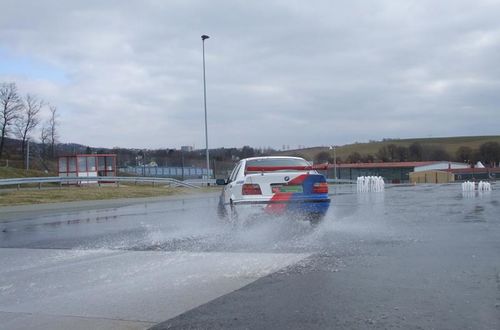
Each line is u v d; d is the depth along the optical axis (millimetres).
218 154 59094
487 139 136750
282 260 5957
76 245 7809
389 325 3801
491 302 4199
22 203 22109
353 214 9469
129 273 5715
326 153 95375
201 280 5289
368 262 5691
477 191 18109
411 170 83938
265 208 9773
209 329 3939
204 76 38312
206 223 9242
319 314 4113
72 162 39000
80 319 4316
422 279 4926
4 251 7578
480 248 6180
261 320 4059
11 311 4605
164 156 53812
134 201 22484
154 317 4277
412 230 7609
